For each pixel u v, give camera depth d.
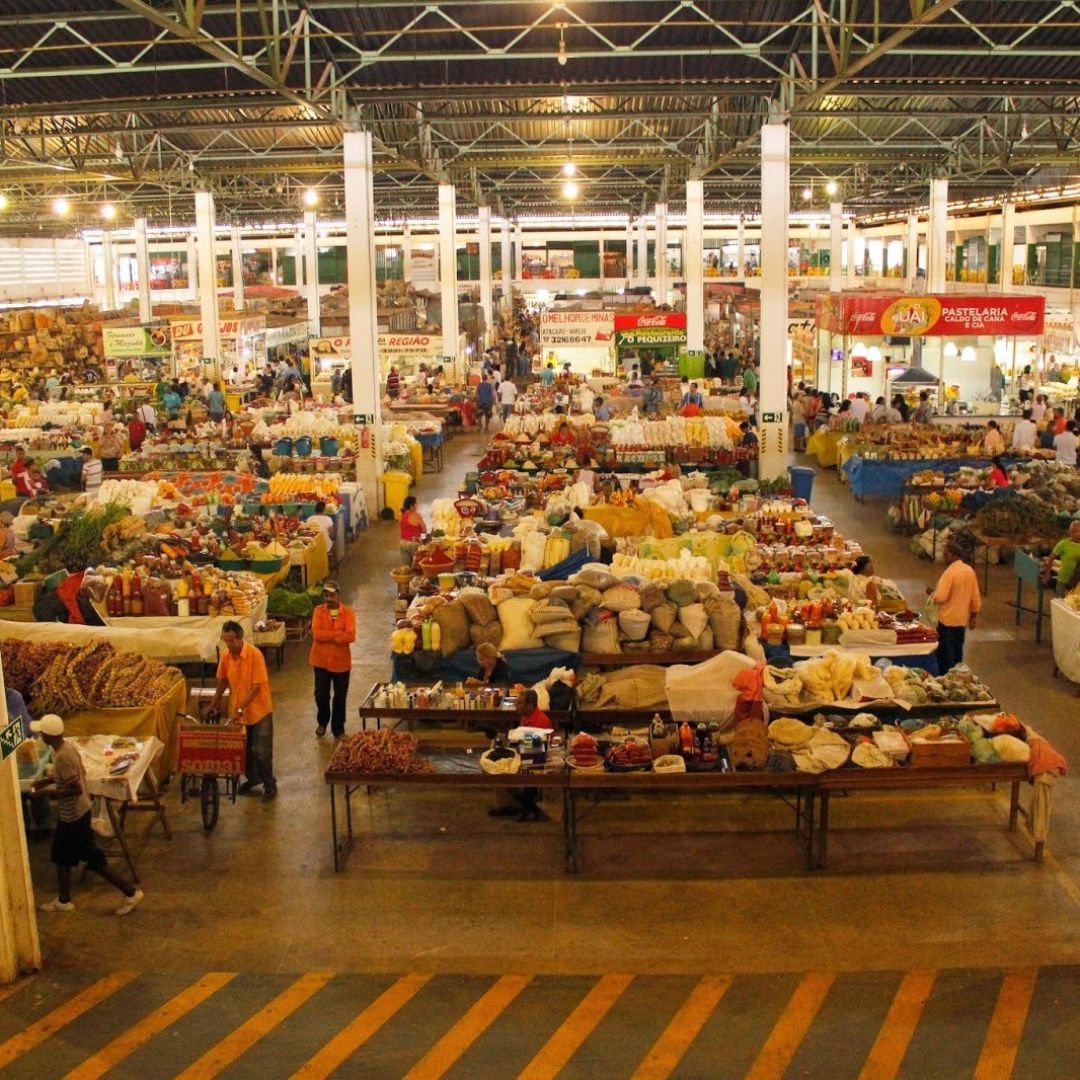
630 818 9.59
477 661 10.96
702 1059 6.62
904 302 23.22
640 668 10.38
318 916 8.20
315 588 14.91
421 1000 7.23
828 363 28.38
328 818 9.67
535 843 9.20
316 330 44.88
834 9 17.36
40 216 46.84
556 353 37.16
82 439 25.31
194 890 8.56
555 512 15.03
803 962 7.58
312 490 18.52
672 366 32.53
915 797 9.91
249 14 17.12
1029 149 30.72
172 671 10.64
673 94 20.44
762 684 9.63
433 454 26.31
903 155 32.50
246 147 29.75
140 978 7.52
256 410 27.05
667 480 18.14
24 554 15.10
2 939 7.43
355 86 20.03
